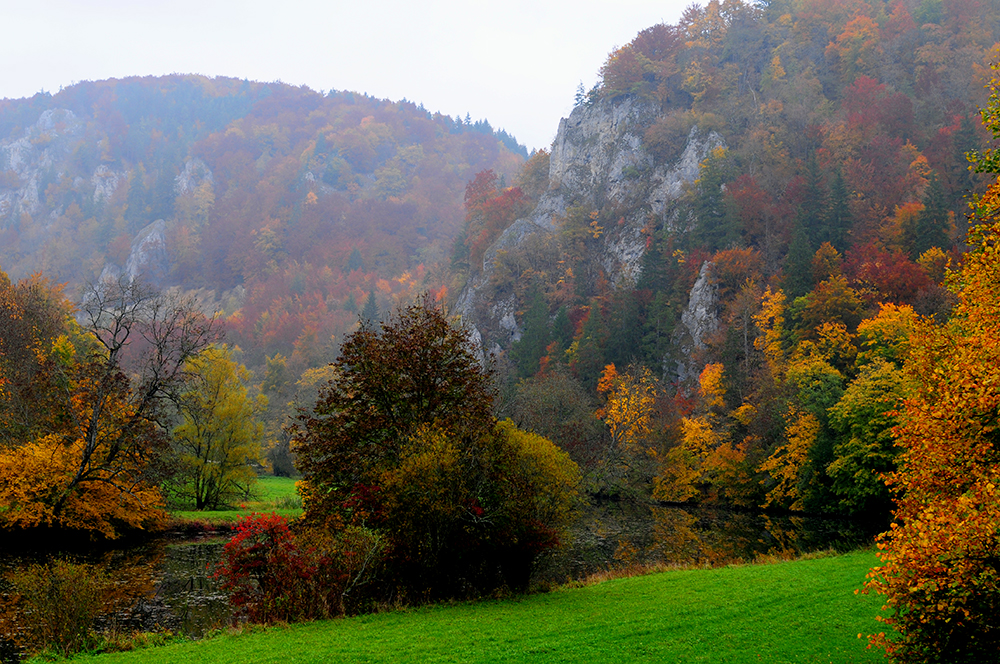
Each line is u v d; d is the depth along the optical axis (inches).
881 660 491.5
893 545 398.3
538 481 852.0
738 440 2591.0
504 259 4734.3
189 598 880.9
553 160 5615.2
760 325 2864.2
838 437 1959.9
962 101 3863.2
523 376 3681.1
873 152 3673.7
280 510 1771.7
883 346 2138.3
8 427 1323.8
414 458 780.0
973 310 448.5
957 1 4534.9
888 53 4490.7
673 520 1910.7
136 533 1393.9
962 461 415.2
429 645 565.6
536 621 651.5
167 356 1446.9
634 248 4471.0
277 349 5541.3
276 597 705.6
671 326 3366.1
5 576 970.7
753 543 1461.6
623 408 2699.3
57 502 1227.9
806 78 4638.3
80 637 621.0
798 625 606.2
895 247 2849.4
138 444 1322.6
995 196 458.3
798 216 3294.8
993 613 391.2
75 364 1403.8
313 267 7667.3
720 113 4753.9
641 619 646.5
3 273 1781.5
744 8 5467.5
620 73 5383.9
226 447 1779.0
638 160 4931.1
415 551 780.6
